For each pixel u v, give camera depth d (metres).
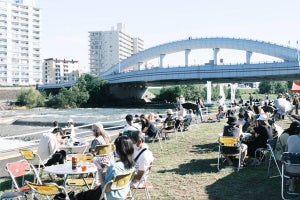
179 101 26.38
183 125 19.22
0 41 156.75
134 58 103.25
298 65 62.00
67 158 9.45
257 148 11.07
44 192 5.92
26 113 71.31
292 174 7.57
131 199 6.97
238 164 10.82
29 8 167.88
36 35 172.00
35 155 9.18
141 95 114.81
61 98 89.38
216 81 82.50
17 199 7.72
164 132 16.69
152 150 14.48
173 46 91.38
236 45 80.81
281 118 24.98
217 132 19.34
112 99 99.38
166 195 8.30
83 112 72.62
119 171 5.61
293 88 24.52
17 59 163.50
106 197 5.56
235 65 68.88
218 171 10.43
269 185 8.94
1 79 157.12
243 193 8.34
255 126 11.95
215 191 8.54
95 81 96.56
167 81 86.44
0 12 156.12
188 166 11.22
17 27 163.12
